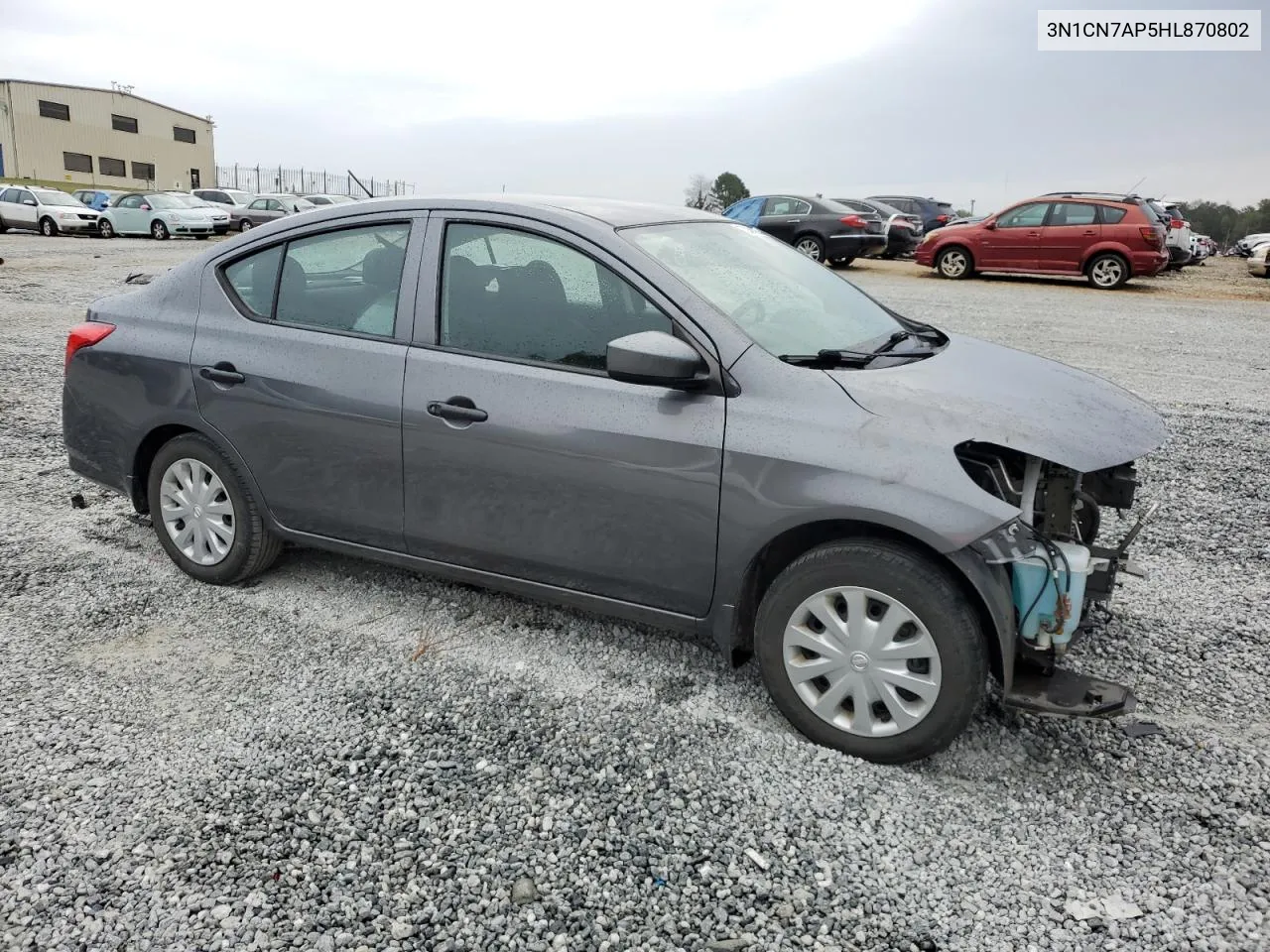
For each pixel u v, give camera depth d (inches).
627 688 134.3
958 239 751.7
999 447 117.6
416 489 140.8
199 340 157.9
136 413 164.4
